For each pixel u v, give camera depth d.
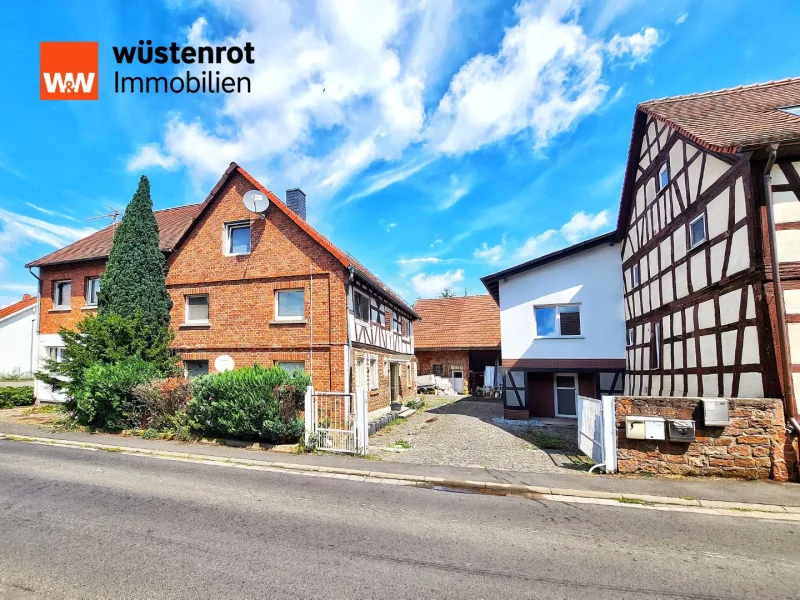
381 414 15.33
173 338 13.58
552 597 3.73
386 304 17.83
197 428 10.38
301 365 13.23
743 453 7.07
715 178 8.84
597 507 6.11
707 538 5.05
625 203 14.48
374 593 3.73
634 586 3.95
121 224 13.93
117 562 4.23
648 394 12.70
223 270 14.33
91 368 11.55
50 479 7.18
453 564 4.31
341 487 6.98
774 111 9.62
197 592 3.69
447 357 27.44
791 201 7.39
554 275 15.99
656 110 11.85
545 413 16.11
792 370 7.11
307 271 13.34
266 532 5.04
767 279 7.30
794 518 5.70
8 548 4.53
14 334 31.56
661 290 11.73
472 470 7.93
